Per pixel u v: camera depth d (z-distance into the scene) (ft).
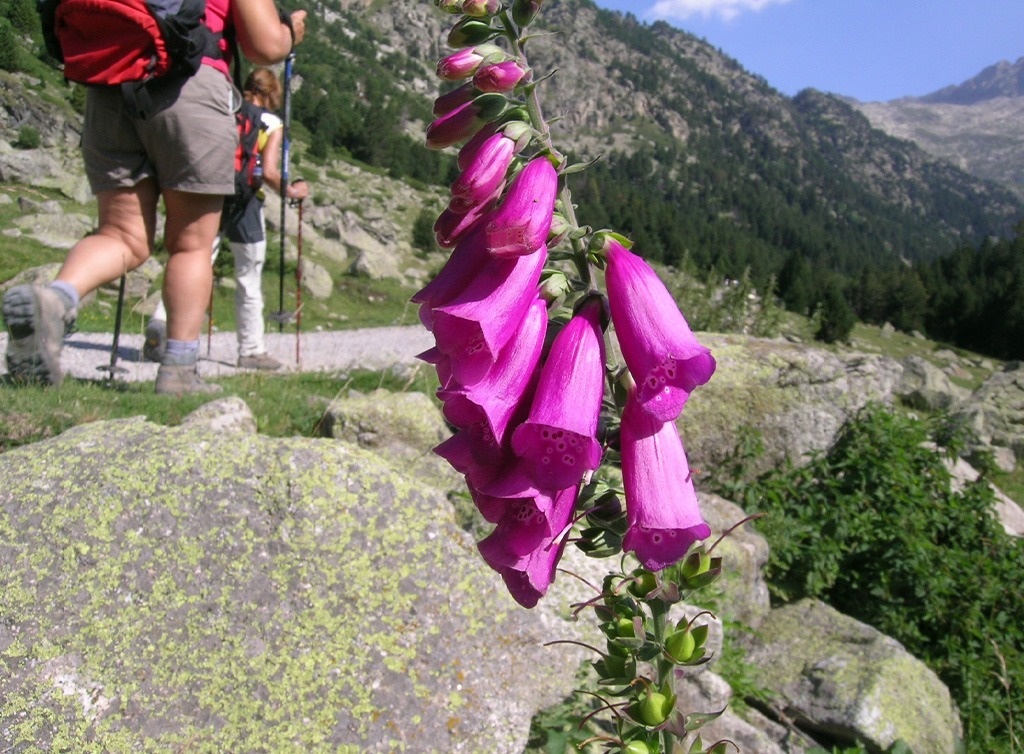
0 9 222.69
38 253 80.38
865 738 16.22
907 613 22.44
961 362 172.55
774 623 19.66
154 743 9.05
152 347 27.89
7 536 10.11
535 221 4.68
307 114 331.57
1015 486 54.44
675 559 4.96
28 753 8.71
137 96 17.31
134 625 9.73
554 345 5.07
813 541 22.26
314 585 10.52
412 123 472.44
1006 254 269.03
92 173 18.78
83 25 17.01
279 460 11.39
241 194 27.76
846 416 25.23
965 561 23.26
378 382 27.71
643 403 4.82
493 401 4.89
